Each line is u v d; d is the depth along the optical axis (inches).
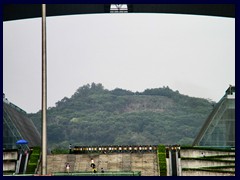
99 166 4205.2
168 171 4131.4
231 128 4813.0
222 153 4325.8
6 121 4899.1
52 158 4298.7
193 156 4315.9
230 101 4817.9
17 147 4854.8
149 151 4638.3
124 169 4158.5
